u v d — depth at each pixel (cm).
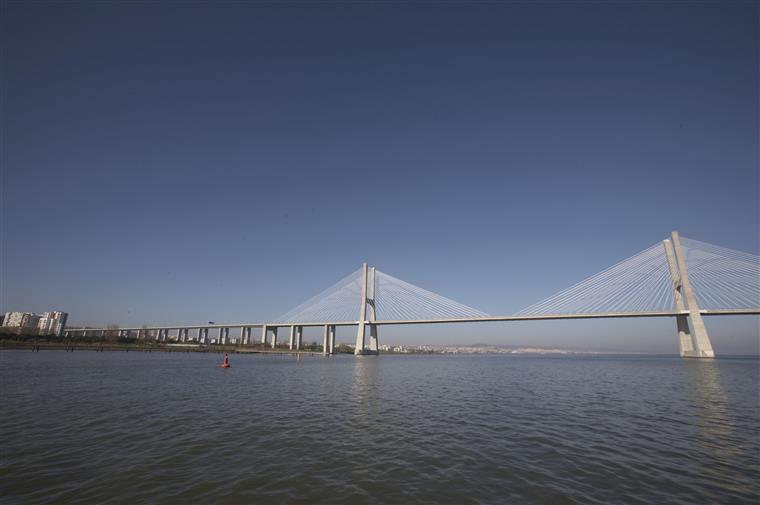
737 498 1092
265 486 1163
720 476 1266
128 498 1072
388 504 1046
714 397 3092
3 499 1057
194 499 1068
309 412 2342
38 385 3422
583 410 2477
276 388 3566
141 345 15088
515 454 1495
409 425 1997
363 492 1124
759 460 1431
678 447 1602
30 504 1028
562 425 2019
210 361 8631
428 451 1528
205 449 1530
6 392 2984
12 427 1867
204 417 2148
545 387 3875
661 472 1301
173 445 1581
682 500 1078
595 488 1162
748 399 2975
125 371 5075
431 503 1055
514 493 1123
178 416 2167
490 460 1419
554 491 1138
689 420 2155
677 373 5897
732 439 1733
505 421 2116
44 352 10475
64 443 1597
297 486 1166
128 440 1650
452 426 1980
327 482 1198
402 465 1360
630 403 2778
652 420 2153
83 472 1266
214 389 3406
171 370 5512
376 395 3164
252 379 4416
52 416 2130
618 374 5734
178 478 1222
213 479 1216
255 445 1593
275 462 1381
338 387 3728
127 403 2575
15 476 1226
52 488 1136
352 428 1917
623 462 1404
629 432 1866
